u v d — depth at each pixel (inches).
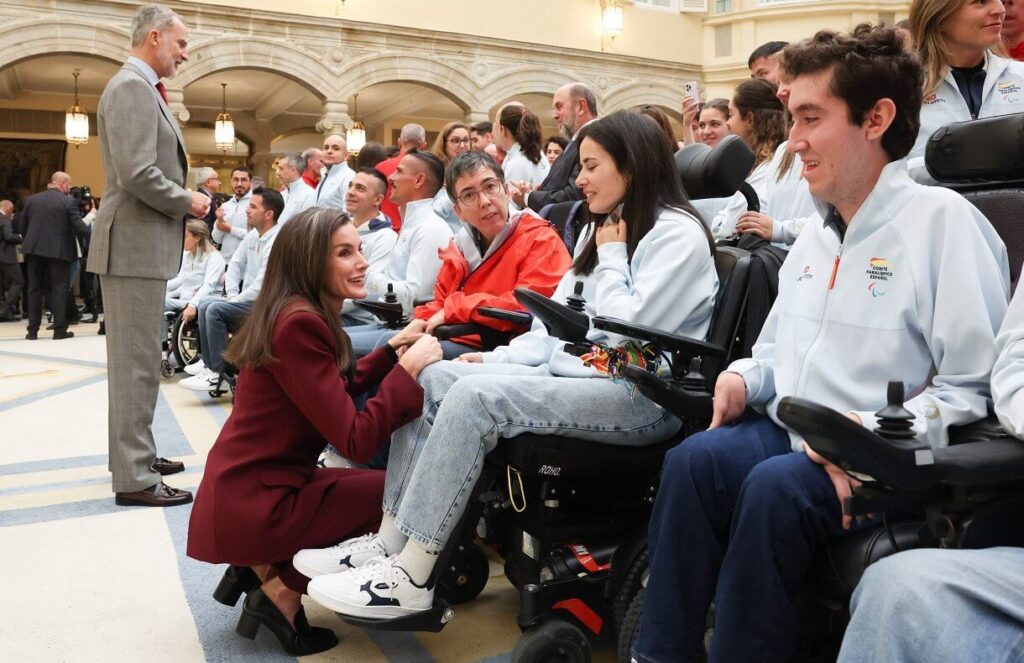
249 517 76.2
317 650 79.3
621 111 77.6
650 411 72.2
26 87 557.9
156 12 124.0
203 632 83.3
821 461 51.5
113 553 104.2
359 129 458.6
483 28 482.6
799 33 518.0
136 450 124.1
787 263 63.2
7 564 100.0
